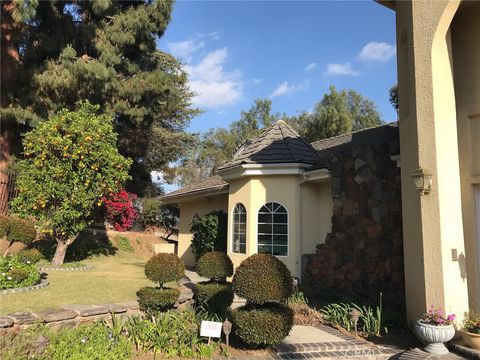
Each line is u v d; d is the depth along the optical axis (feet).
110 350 16.61
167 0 60.44
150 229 86.02
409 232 23.90
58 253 38.34
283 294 18.47
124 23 56.39
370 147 31.19
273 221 37.91
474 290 22.22
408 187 24.18
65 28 54.95
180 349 18.43
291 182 37.73
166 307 22.67
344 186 33.12
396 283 27.94
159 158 93.71
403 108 25.90
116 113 60.49
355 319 22.49
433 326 18.81
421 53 22.63
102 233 61.87
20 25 52.19
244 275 18.83
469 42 23.89
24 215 36.17
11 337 15.55
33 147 36.04
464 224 23.07
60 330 17.79
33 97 50.80
